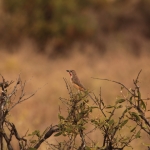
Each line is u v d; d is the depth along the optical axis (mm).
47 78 27812
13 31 40781
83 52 39250
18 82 8531
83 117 8062
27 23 41594
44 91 23000
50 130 8234
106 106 8078
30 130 15656
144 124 7910
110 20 44594
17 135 8328
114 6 46719
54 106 20266
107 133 7938
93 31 42438
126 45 42000
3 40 40500
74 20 42125
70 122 8047
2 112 8102
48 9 42438
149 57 35812
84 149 7992
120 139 8070
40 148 12344
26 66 31828
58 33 41312
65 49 40688
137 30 44750
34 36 41312
